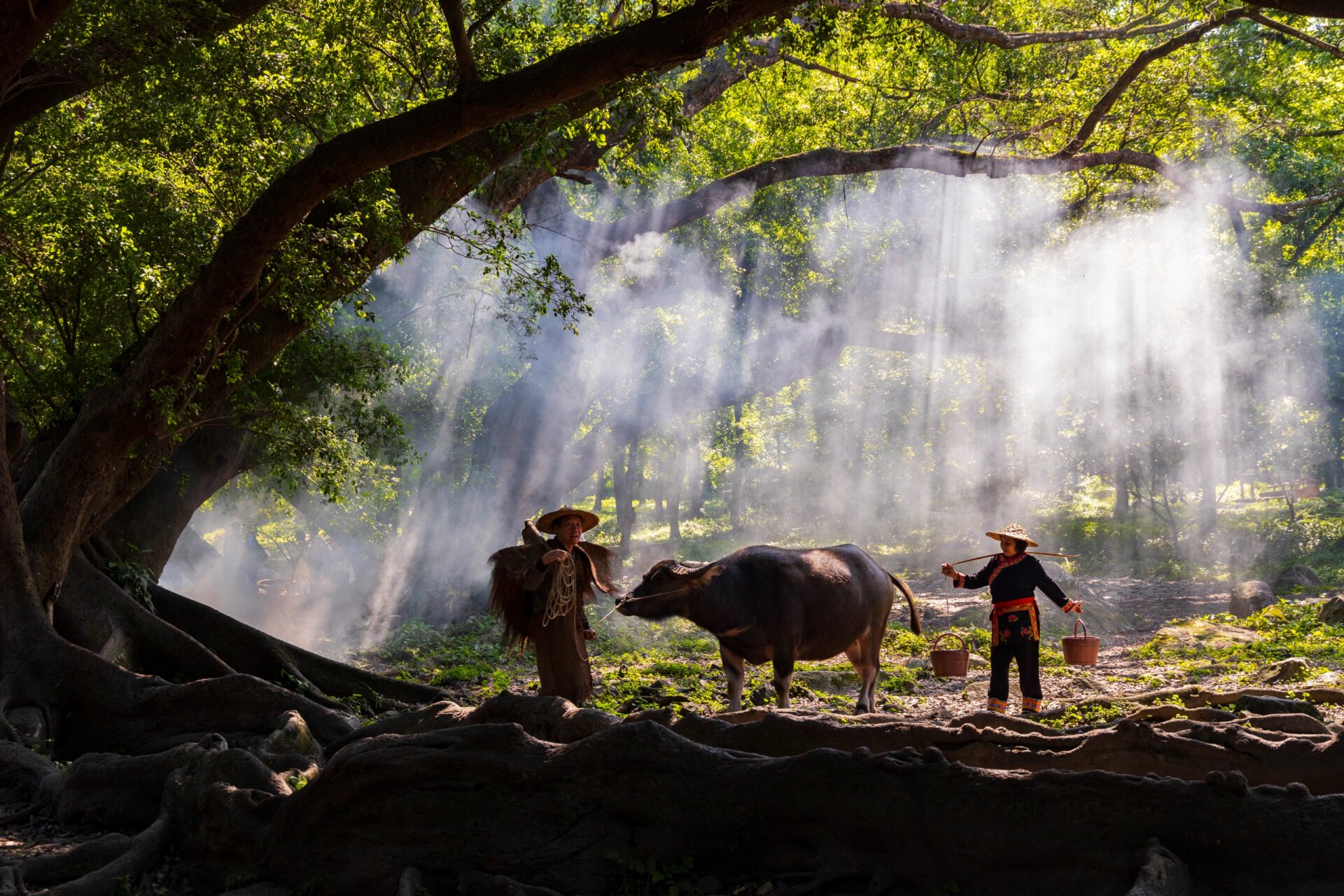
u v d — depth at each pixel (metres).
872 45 18.81
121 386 10.90
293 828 5.24
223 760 6.07
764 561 9.31
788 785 4.73
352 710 11.55
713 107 23.84
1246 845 4.06
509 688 13.98
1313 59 20.98
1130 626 20.70
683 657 16.75
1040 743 5.45
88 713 9.03
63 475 10.80
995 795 4.42
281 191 9.73
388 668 16.92
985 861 4.36
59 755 8.86
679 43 8.20
